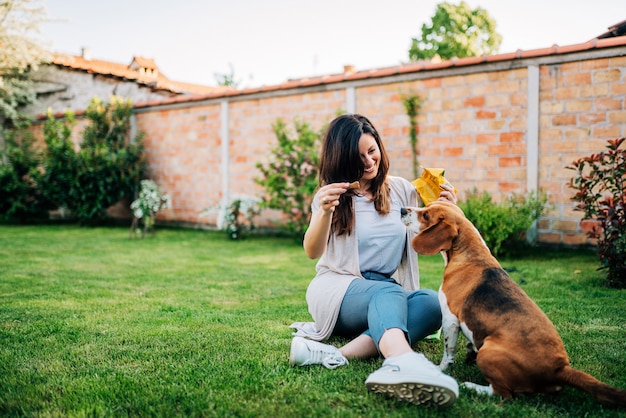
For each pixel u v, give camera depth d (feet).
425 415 6.86
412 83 25.58
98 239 28.86
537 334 7.10
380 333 7.96
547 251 21.80
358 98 27.40
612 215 15.40
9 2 43.06
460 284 8.20
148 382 8.20
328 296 9.46
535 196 22.43
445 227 8.55
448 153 24.75
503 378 7.14
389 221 9.89
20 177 39.19
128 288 15.96
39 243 26.91
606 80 20.83
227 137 32.81
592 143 21.29
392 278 10.18
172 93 48.08
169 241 28.14
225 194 33.12
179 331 11.10
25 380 8.37
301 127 27.76
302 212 27.43
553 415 6.89
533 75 22.27
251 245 26.61
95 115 36.96
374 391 7.42
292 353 8.67
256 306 13.57
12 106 44.39
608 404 7.13
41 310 13.02
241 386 7.92
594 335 10.50
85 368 8.92
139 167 36.35
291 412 7.02
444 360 8.45
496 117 23.36
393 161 26.45
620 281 15.29
